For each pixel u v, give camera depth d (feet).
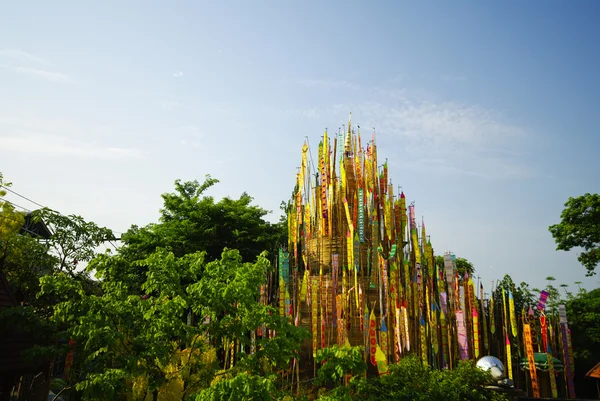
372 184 133.39
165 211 146.41
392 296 108.37
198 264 56.65
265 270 55.31
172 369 57.62
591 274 129.90
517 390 73.46
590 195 127.24
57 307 47.85
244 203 148.36
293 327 54.34
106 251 56.65
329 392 46.26
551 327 115.24
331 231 131.13
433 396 65.00
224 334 52.70
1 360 55.77
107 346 47.16
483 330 119.75
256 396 38.11
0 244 83.46
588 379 124.98
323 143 136.98
